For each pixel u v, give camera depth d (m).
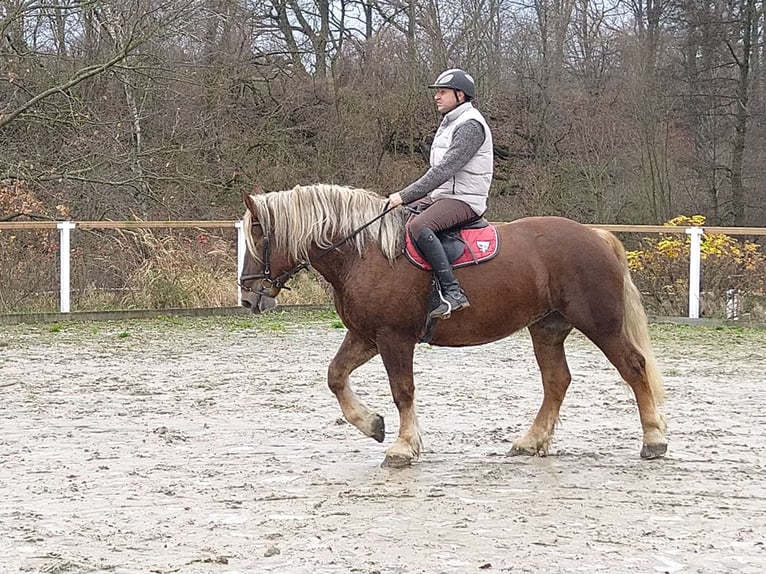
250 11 24.70
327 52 27.11
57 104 18.52
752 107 27.80
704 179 28.05
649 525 5.05
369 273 6.35
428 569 4.32
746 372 11.08
